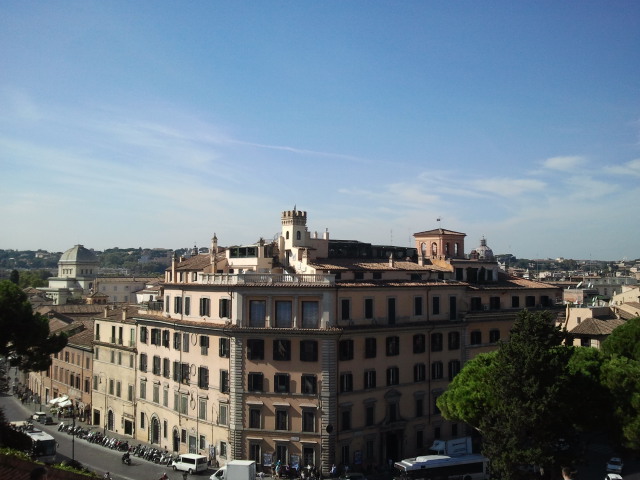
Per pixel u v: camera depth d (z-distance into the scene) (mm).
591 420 66500
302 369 81688
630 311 134250
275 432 81938
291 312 82812
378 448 85375
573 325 123812
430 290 93188
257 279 85062
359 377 84062
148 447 97500
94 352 117812
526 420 63156
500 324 101438
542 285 111188
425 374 91562
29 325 85375
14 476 31578
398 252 108750
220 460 85688
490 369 70312
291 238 95062
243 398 83438
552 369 65000
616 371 65250
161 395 98625
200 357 90188
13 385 157500
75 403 124125
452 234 113688
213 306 88750
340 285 82000
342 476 79875
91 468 83812
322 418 80500
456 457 77625
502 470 66438
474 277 105938
